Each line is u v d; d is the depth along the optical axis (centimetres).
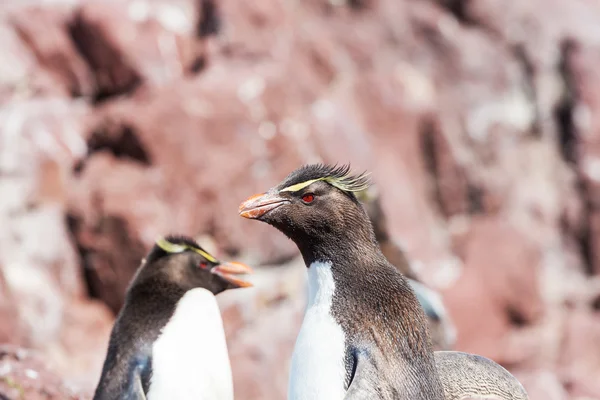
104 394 650
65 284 1552
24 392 742
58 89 1752
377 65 2114
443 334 972
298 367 518
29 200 1576
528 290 1855
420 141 2084
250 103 1716
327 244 539
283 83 1780
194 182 1630
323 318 523
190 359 677
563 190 2158
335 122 1834
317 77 1989
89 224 1570
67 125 1670
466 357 588
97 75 1780
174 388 661
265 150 1705
